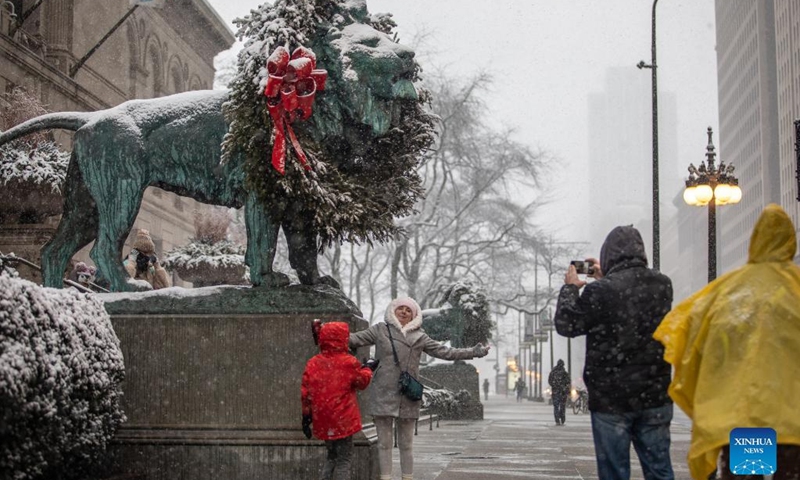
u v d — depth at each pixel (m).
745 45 119.94
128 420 9.41
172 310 9.53
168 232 37.53
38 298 7.32
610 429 6.60
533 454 14.59
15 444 6.75
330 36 9.51
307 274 9.90
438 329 28.77
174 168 9.93
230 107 9.31
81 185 10.17
